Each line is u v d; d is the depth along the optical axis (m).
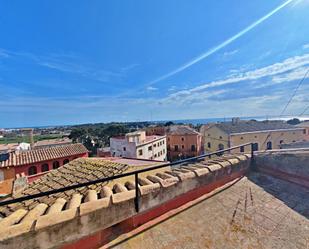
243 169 4.48
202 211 3.02
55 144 40.53
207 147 31.97
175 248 2.29
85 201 2.50
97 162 8.81
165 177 3.29
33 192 7.02
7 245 1.70
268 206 3.18
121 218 2.43
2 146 37.75
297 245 2.37
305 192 3.61
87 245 2.17
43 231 1.89
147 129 58.19
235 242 2.42
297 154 4.12
